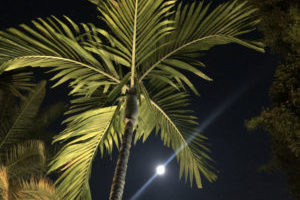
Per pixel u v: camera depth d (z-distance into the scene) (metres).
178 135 4.09
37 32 3.12
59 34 3.05
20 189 7.34
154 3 3.27
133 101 3.21
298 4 5.54
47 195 7.00
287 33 5.67
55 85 3.26
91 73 3.40
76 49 3.13
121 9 3.29
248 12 3.17
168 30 3.42
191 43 3.36
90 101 3.90
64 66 3.32
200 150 4.11
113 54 3.38
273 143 6.56
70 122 3.41
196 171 4.14
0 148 9.16
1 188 7.27
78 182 3.30
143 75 3.42
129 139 3.01
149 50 3.38
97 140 3.49
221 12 3.22
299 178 6.30
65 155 3.31
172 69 3.29
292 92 5.22
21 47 3.07
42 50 3.17
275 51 6.23
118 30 3.34
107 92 3.93
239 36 3.29
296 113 5.26
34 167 8.23
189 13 3.30
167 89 3.99
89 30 3.44
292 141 5.25
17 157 8.35
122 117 3.55
